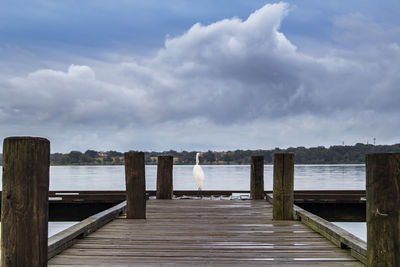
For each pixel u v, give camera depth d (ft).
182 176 161.68
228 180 122.21
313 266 12.01
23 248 8.34
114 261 12.48
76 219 26.86
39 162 8.52
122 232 17.25
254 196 30.42
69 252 13.56
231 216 21.94
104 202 26.91
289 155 20.62
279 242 15.29
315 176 151.94
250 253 13.58
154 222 19.98
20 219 8.32
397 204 9.68
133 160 21.13
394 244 9.66
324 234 16.16
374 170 9.86
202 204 27.35
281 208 20.61
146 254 13.38
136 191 21.07
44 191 8.64
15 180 8.33
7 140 8.39
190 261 12.57
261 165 30.48
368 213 10.05
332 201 26.30
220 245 14.78
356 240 13.20
